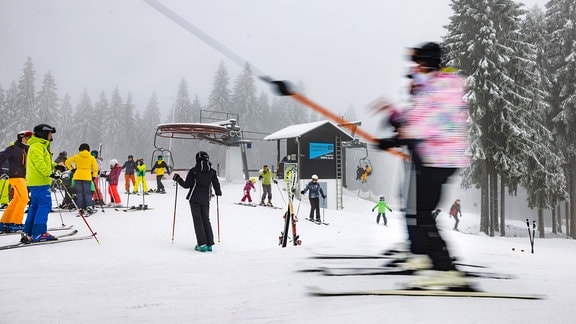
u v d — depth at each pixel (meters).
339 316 2.17
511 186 27.27
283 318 2.20
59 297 2.91
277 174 30.39
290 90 3.28
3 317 2.41
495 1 26.20
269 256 4.58
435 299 2.51
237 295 2.83
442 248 3.24
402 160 3.33
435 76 3.13
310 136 28.67
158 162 23.08
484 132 26.27
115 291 3.08
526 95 27.22
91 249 7.94
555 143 30.38
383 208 18.47
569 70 28.48
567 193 28.92
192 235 10.36
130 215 13.06
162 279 3.48
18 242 8.06
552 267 4.19
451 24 27.56
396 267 3.62
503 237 26.20
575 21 29.81
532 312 2.17
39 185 7.97
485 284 2.99
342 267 3.71
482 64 24.47
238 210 17.16
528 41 30.72
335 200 28.83
